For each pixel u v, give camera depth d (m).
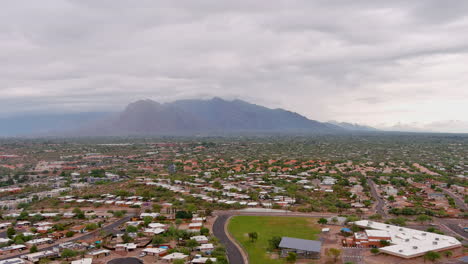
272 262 196.88
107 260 197.75
